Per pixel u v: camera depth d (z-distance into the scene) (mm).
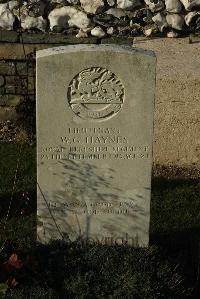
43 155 2389
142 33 3525
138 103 2326
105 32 3512
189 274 2479
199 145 3191
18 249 2461
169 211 2850
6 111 3607
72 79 2297
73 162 2402
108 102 2326
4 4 3502
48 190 2439
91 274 2305
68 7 3488
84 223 2494
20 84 3559
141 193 2449
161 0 3469
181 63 3180
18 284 2262
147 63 2275
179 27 3488
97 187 2439
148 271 2330
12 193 2809
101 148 2387
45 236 2516
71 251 2430
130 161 2404
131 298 2205
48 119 2342
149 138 2371
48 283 2299
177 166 3246
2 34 3486
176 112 3146
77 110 2336
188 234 2699
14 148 3363
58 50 2275
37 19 3498
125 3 3457
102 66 2281
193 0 3453
